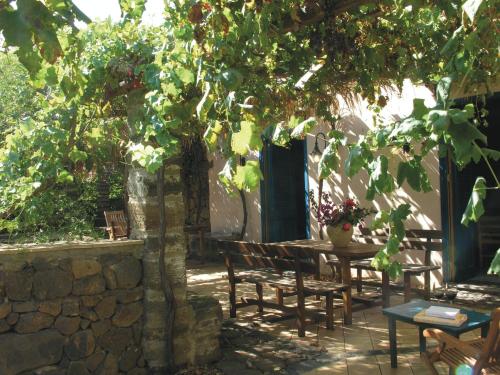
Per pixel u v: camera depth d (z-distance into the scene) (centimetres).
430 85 493
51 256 362
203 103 320
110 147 506
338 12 379
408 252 682
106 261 387
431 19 408
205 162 1048
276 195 926
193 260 1005
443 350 334
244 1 357
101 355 379
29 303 349
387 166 219
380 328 516
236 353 452
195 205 1074
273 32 384
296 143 936
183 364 408
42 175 425
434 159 656
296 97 479
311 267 489
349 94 607
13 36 166
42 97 462
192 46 348
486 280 652
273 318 541
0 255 341
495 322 287
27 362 346
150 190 403
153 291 400
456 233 652
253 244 538
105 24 403
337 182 768
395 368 405
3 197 413
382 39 457
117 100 462
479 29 243
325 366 418
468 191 668
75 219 463
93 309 378
